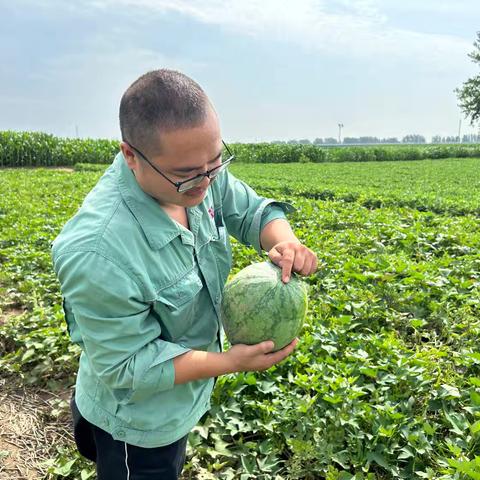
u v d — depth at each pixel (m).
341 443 3.73
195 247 2.43
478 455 3.63
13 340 5.77
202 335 2.56
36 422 4.52
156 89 1.92
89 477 3.74
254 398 4.34
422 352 4.86
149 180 2.07
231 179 2.87
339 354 4.97
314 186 18.88
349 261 7.29
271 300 2.46
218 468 3.69
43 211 12.93
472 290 6.42
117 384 2.17
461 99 76.25
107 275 2.04
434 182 24.42
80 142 40.34
